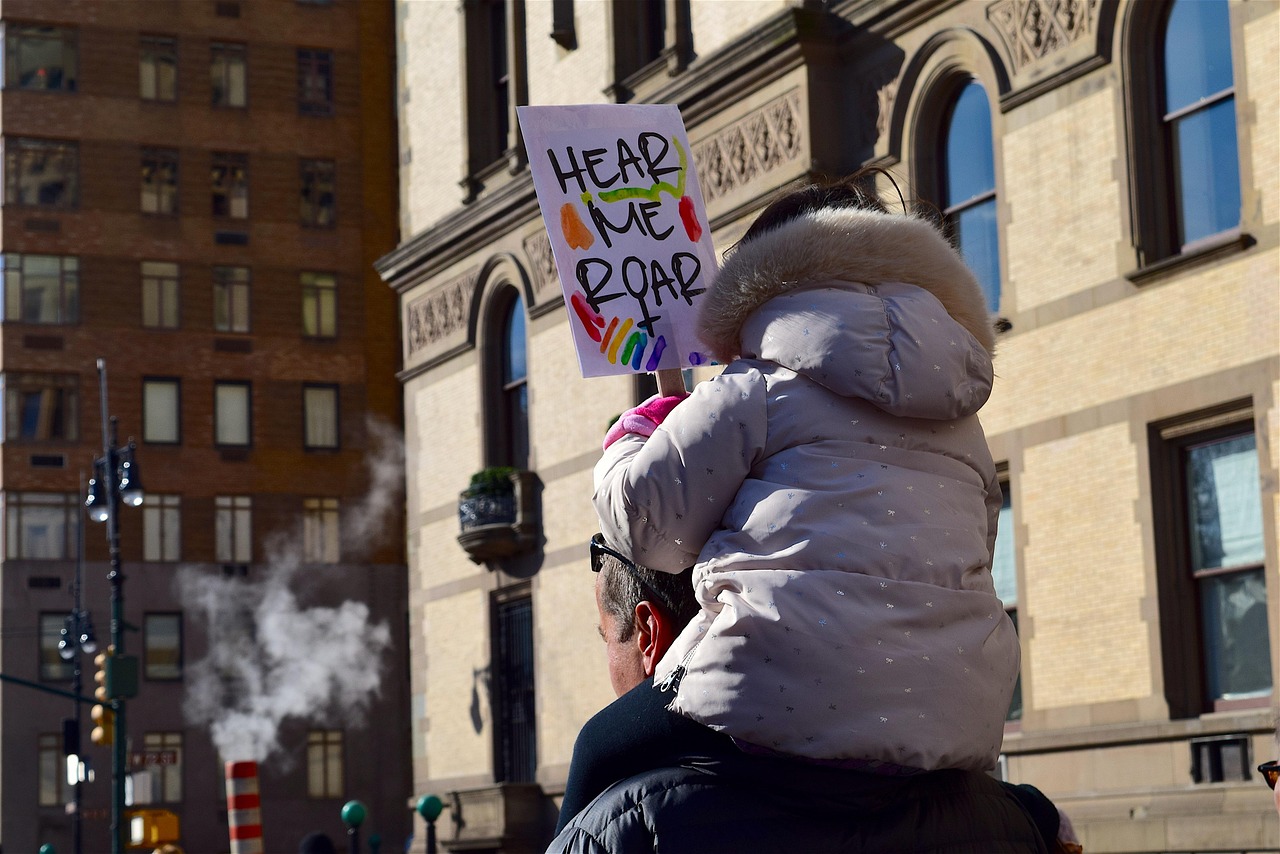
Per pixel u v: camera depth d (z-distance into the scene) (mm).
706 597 2791
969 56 20188
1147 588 17406
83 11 61625
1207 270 17031
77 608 52812
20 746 57062
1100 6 18250
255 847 14883
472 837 27797
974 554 2879
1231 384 16672
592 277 3352
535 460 28359
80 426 59500
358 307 63469
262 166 63156
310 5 64562
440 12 32156
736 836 2635
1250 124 16719
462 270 30906
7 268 59438
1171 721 16875
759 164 23031
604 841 2648
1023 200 19250
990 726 2812
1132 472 17688
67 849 56688
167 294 61344
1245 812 15867
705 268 3428
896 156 21172
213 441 60938
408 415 32688
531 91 29016
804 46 22000
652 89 25453
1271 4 16609
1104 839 17266
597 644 26203
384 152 64688
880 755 2652
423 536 31844
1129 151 17922
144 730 58188
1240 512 16875
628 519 2854
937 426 2939
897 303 2900
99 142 61219
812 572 2715
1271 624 16109
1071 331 18531
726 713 2668
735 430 2828
